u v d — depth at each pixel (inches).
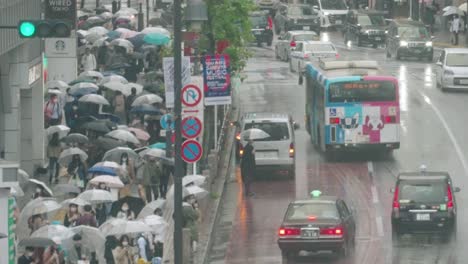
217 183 3021.7
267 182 3125.0
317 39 5492.1
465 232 2512.3
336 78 3356.3
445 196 2476.6
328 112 3363.7
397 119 3361.2
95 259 1968.5
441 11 7199.8
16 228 2031.3
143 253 2034.9
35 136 3053.6
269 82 4886.8
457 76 4461.1
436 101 4266.7
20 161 3014.3
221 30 3543.3
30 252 1863.9
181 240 2057.1
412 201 2466.8
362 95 3361.2
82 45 4419.3
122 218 2068.2
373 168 3253.0
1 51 2507.4
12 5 2635.3
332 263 2245.3
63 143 2773.1
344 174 3186.5
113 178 2317.9
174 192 2065.7
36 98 3053.6
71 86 3344.0
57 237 1934.1
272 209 2787.9
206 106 3065.9
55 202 2084.2
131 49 4286.4
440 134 3668.8
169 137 2615.7
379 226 2573.8
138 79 4269.2
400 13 7524.6
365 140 3361.2
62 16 2701.8
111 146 2696.9
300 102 4347.9
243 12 3629.4
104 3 7081.7
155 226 2079.2
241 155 3233.3
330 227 2233.0
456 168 3206.2
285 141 3139.8
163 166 2650.1
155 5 6835.6
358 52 6043.3
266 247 2416.3
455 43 6333.7
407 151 3454.7
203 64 2736.2
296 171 3255.4
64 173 2866.6
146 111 3142.2
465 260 2240.4
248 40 3843.5
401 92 4483.3
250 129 3164.4
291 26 6742.1
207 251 2343.8
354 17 6427.2
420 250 2338.8
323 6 7180.1
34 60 2950.3
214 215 2657.5
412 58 5669.3
